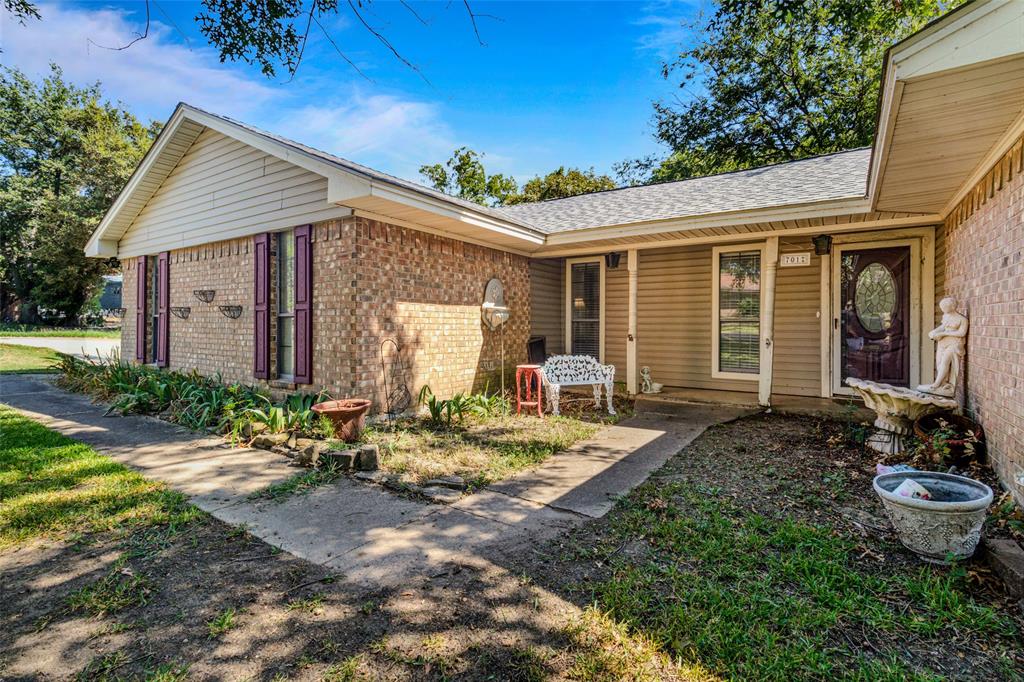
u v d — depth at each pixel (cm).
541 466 471
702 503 371
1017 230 359
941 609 234
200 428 588
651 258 927
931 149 387
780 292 811
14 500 368
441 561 285
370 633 220
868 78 1786
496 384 846
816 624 223
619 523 338
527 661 201
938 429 459
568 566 279
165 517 342
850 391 747
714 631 218
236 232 764
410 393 685
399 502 379
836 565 273
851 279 746
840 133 1900
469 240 791
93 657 204
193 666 199
